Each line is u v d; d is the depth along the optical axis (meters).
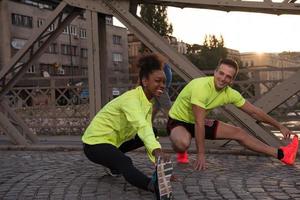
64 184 5.14
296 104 9.27
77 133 11.11
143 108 4.42
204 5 7.22
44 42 8.17
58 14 7.75
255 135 6.86
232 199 4.36
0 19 59.06
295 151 5.65
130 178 4.34
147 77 4.37
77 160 6.79
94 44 7.68
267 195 4.48
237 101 5.72
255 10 7.09
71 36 74.25
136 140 5.20
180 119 5.91
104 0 7.52
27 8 63.28
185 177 5.37
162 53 7.27
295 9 6.73
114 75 10.91
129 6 7.47
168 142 8.66
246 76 9.70
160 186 3.90
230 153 7.04
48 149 8.02
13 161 6.89
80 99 11.20
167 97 7.63
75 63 74.75
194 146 7.50
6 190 4.94
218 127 5.76
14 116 8.72
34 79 11.68
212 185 4.94
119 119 4.66
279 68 9.44
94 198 4.49
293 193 4.54
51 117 11.34
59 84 11.50
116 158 4.51
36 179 5.46
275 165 6.07
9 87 8.42
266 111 6.85
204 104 5.46
